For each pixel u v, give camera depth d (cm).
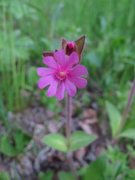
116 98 14
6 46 13
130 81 15
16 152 12
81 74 7
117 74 15
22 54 13
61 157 12
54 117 13
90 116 14
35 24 16
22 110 13
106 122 14
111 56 15
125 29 17
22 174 12
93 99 14
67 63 7
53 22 15
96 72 15
